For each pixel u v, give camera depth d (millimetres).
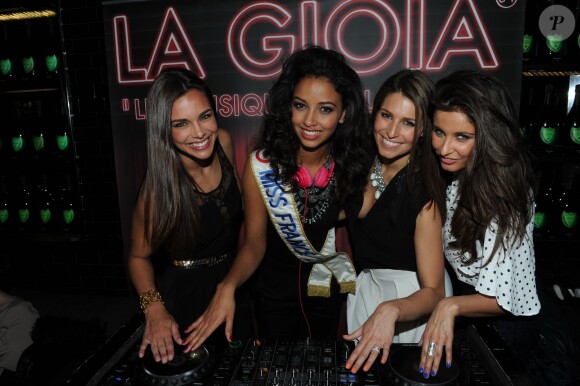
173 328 1210
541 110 2643
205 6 2629
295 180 1680
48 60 2990
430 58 2518
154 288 1488
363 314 1773
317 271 1917
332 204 1738
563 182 2689
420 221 1430
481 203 1226
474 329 1143
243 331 1979
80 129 2984
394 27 2508
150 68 2750
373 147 1696
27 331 1927
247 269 1598
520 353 1473
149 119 1467
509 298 1249
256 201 1757
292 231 1772
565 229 2660
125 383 1006
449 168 1260
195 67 2705
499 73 2492
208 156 1529
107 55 2773
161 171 1503
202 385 1000
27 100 3145
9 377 1808
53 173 3166
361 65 2570
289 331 2021
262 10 2584
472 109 1135
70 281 3236
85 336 1893
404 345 1143
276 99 1593
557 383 1624
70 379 978
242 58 2652
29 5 2801
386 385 1000
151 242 1610
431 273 1417
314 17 2547
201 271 1817
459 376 1010
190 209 1581
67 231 3119
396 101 1360
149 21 2695
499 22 2443
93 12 2812
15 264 3266
